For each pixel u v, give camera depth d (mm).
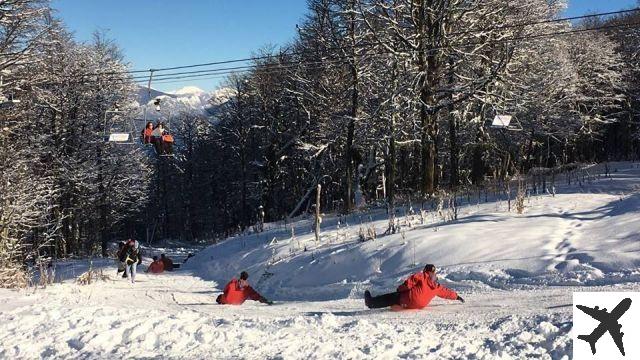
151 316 8500
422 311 9180
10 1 21953
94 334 7359
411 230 16453
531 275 10922
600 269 10391
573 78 38062
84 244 44688
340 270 15023
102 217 39531
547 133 38562
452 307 9328
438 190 26219
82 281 18281
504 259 12086
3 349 7117
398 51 26672
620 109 51188
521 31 28328
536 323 6902
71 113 35875
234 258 22188
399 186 44656
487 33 24875
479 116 30688
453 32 26141
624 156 51375
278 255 19016
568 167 36500
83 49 36062
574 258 11242
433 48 24969
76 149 35500
